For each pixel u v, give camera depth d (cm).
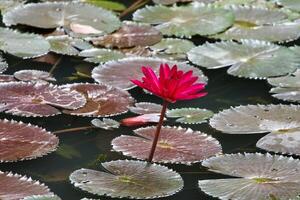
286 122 405
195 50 446
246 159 388
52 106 409
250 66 437
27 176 383
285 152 393
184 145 393
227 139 402
